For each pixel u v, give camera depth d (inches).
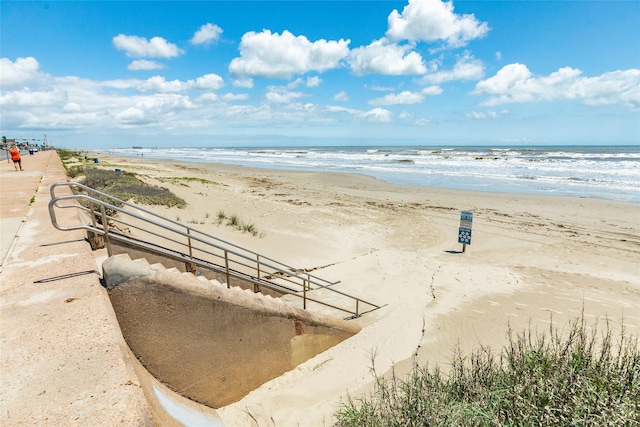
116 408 82.7
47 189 386.6
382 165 1861.5
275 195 904.3
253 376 199.3
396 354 242.2
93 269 154.3
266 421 178.7
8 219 237.3
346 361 234.2
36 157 1212.5
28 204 294.4
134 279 145.4
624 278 360.8
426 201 810.8
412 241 516.7
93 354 101.0
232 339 183.5
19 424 77.0
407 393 150.0
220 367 181.6
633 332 253.6
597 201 754.2
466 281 367.2
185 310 161.8
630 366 148.3
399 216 664.4
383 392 155.9
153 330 154.1
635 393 128.0
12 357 98.7
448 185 1064.2
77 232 207.5
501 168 1518.2
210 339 174.1
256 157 3262.8
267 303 200.8
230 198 816.3
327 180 1246.9
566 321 277.0
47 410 81.2
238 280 278.4
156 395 132.0
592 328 263.1
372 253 465.4
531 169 1445.6
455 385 155.4
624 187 939.3
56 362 97.3
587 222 593.0
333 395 198.2
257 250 458.0
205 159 3038.9
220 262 393.7
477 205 752.3
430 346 250.4
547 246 473.7
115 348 104.0
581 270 385.7
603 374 140.4
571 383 130.5
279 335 209.2
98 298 130.3
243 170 1738.4
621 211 661.9
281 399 195.0
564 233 532.1
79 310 122.0
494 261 424.8
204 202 723.4
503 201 786.8
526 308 302.5
